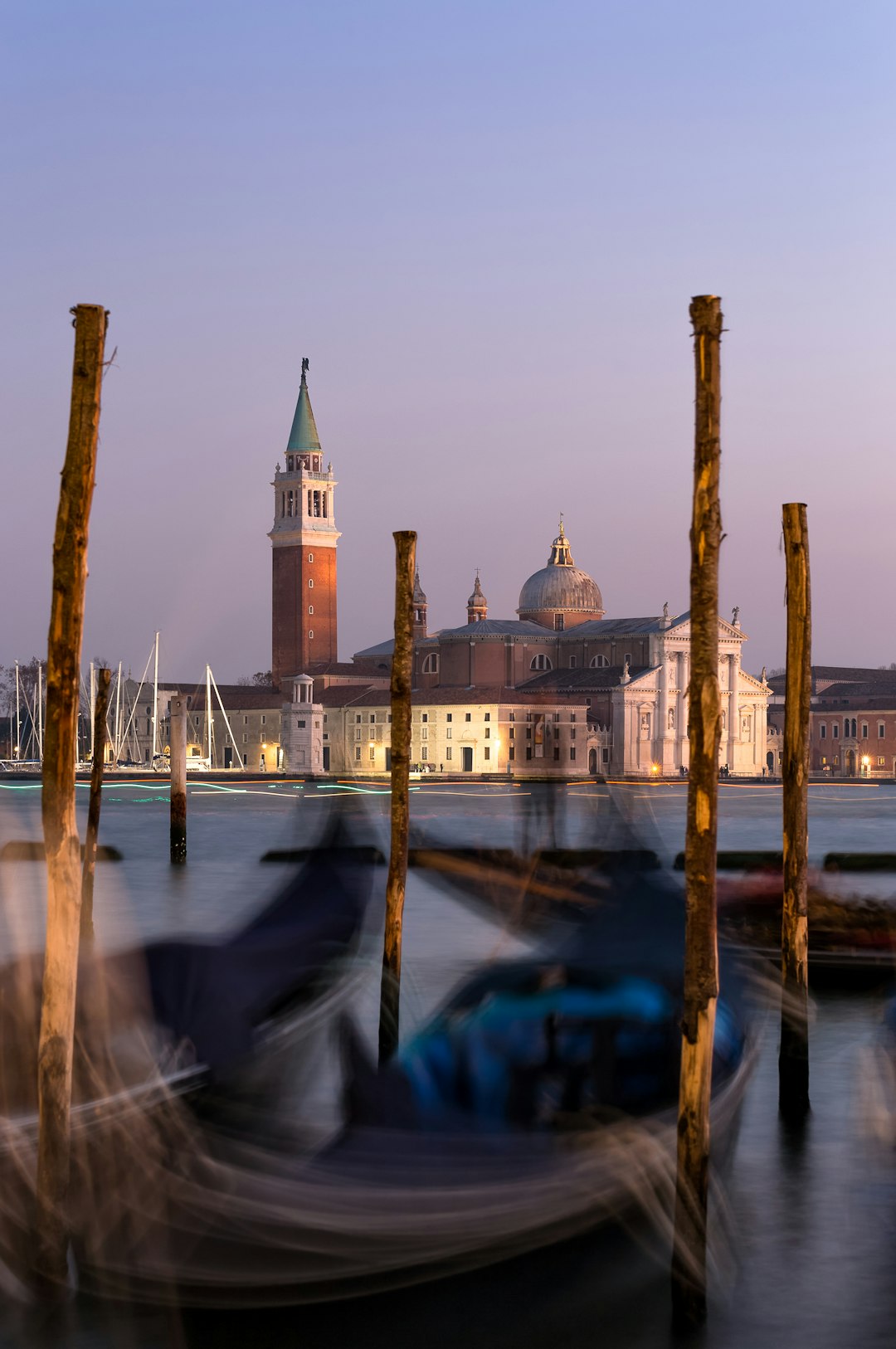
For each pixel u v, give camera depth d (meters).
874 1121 19.19
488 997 16.34
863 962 28.08
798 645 20.91
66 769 13.59
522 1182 14.66
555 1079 15.83
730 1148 17.17
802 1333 13.30
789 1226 15.57
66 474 13.90
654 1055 16.19
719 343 14.41
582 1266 14.54
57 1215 13.46
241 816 121.31
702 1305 13.46
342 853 24.44
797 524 21.12
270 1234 14.33
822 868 52.28
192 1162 14.85
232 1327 13.23
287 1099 17.44
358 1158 14.78
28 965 15.77
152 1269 14.02
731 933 30.83
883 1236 15.35
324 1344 12.98
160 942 19.20
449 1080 15.92
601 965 17.91
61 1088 13.52
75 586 13.78
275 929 22.36
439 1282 14.23
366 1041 19.25
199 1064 17.00
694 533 14.42
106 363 14.07
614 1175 15.12
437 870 27.97
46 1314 13.28
